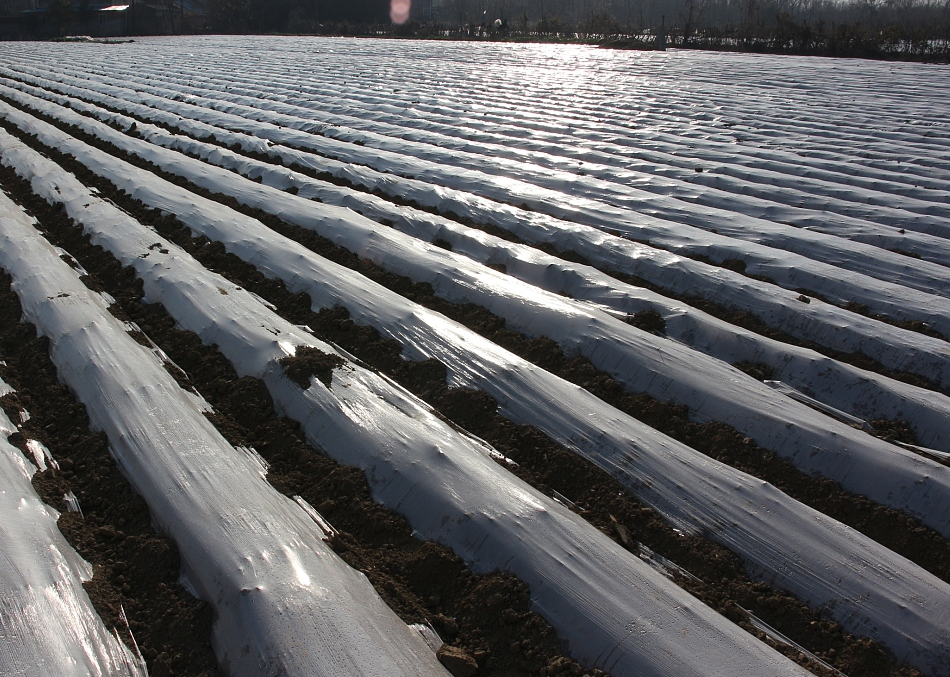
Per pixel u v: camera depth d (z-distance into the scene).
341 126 11.68
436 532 3.21
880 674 2.71
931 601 2.89
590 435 3.82
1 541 2.92
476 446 3.85
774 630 2.91
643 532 3.33
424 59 24.28
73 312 4.95
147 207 7.29
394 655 2.56
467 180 8.19
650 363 4.45
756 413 4.01
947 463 3.82
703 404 4.16
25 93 15.61
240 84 16.97
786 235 6.56
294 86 16.58
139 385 4.07
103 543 3.16
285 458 3.76
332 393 4.04
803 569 3.07
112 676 2.57
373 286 5.33
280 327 4.77
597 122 12.17
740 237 6.70
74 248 6.41
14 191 8.15
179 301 5.16
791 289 5.75
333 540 3.19
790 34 26.39
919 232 7.07
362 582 2.96
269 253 5.93
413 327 4.80
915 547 3.29
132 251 6.03
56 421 3.95
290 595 2.72
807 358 4.50
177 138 10.34
